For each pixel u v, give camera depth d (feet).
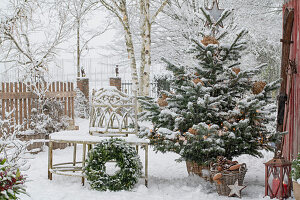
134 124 21.27
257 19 53.62
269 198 17.37
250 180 21.38
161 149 20.77
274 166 17.34
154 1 62.64
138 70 69.00
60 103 34.22
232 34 49.96
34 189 19.16
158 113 21.29
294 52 22.33
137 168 19.25
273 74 61.57
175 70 20.83
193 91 19.74
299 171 15.79
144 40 55.26
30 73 35.91
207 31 22.50
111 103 21.21
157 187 19.83
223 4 52.75
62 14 46.65
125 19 51.57
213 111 19.85
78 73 73.61
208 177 20.02
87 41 73.67
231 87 20.93
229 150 20.02
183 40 59.82
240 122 18.52
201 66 21.33
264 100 20.51
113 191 18.88
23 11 40.01
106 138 20.24
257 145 19.70
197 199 17.54
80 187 19.79
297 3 21.83
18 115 34.53
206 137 18.63
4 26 38.75
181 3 60.90
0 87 44.34
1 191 12.16
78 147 33.30
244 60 53.52
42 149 30.30
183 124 20.65
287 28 22.68
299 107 20.76
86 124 50.16
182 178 21.79
